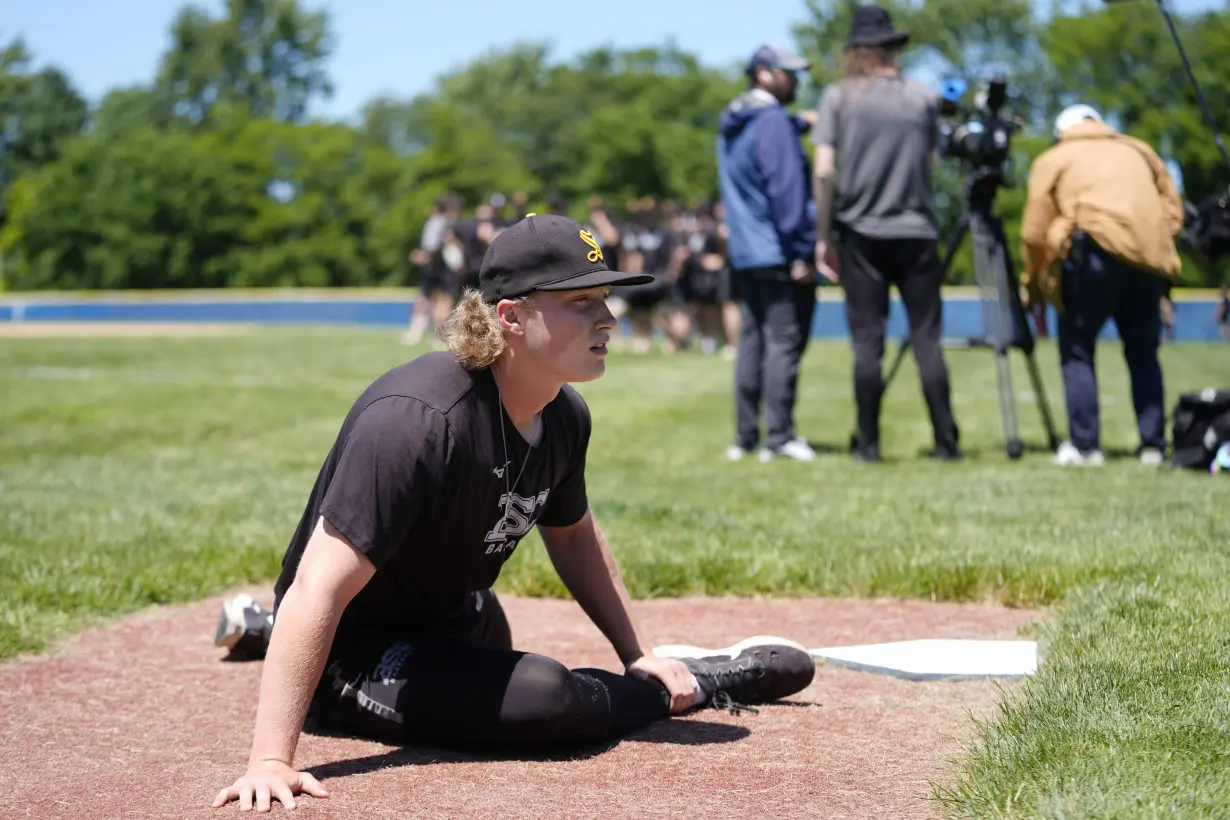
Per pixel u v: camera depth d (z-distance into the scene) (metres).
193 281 55.44
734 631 3.99
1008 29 48.91
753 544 4.96
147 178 54.72
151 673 3.53
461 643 2.86
